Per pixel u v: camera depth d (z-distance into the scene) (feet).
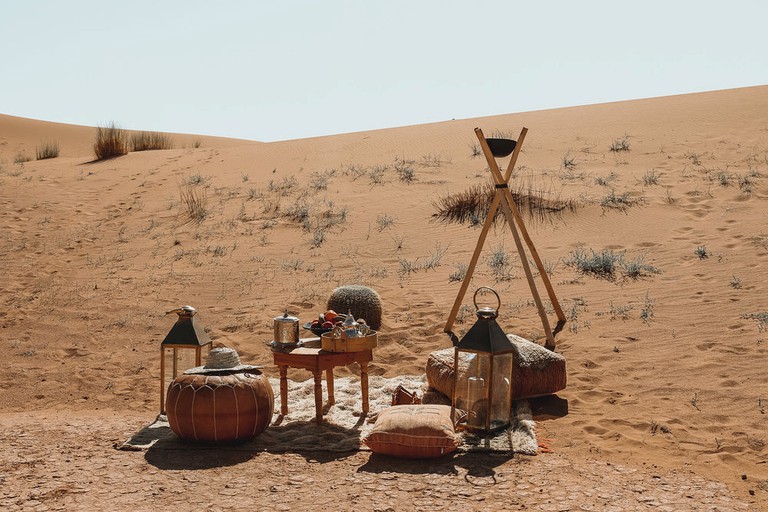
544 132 75.20
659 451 21.70
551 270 40.57
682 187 53.16
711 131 68.69
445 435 21.16
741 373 26.71
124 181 68.95
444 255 44.45
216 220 54.24
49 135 175.94
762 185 51.37
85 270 45.39
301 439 23.22
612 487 19.12
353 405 26.68
